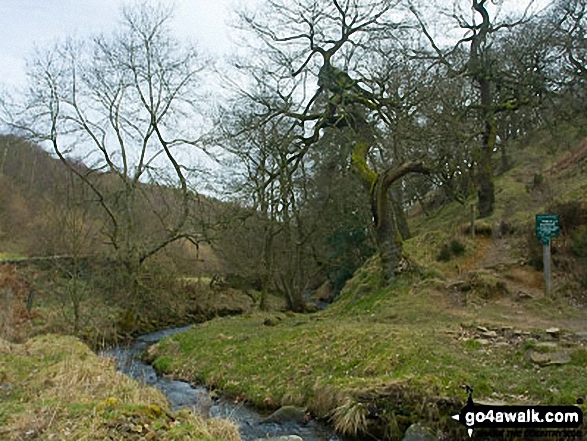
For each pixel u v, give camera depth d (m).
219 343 15.17
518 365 9.45
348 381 9.70
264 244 26.69
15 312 18.38
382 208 17.56
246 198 22.00
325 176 27.52
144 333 22.14
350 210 28.39
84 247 22.25
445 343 10.73
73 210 19.77
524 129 32.28
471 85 24.45
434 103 19.48
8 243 32.28
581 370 8.74
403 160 17.66
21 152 38.38
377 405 8.79
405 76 18.45
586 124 25.70
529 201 21.81
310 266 30.44
